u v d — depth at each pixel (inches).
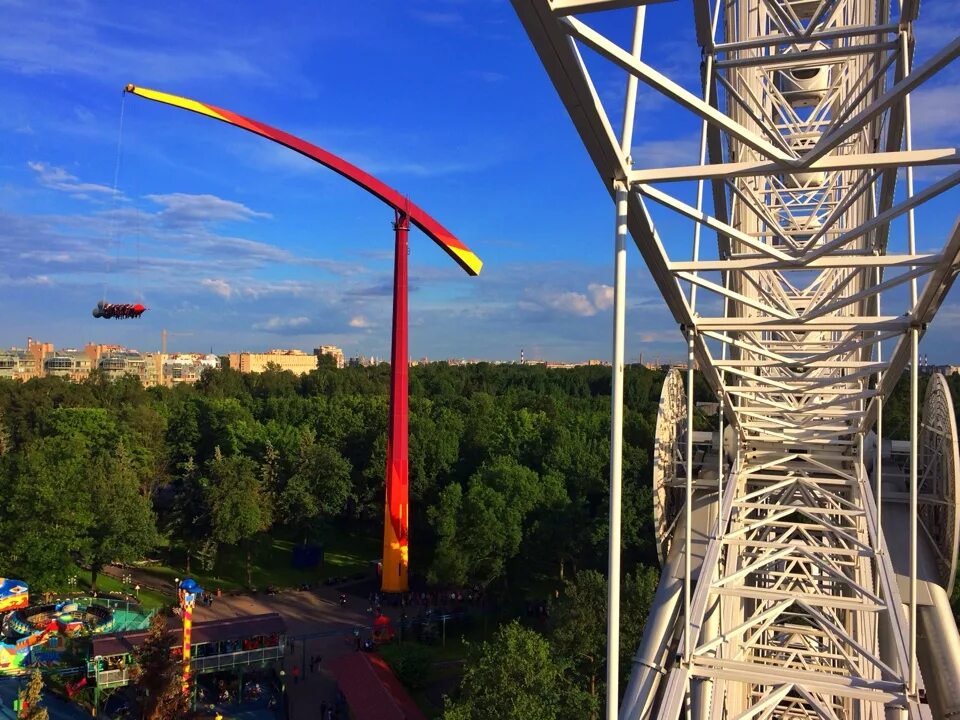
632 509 1755.7
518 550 1665.8
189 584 1257.4
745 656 694.5
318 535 2095.2
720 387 650.8
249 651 1306.6
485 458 2297.0
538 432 2461.9
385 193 1968.5
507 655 987.3
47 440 2325.3
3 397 3297.2
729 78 595.5
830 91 653.3
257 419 3184.1
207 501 1927.9
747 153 636.7
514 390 4131.4
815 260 382.3
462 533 1702.8
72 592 1772.9
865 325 467.8
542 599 1727.4
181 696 1074.7
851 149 645.9
